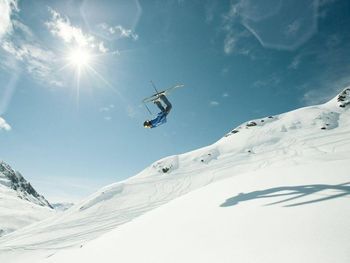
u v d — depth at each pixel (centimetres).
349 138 6431
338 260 315
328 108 9700
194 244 475
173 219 648
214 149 8525
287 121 9038
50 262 737
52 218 6462
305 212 464
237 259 384
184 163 8094
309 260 331
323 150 5947
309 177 662
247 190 691
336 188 540
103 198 6506
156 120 1171
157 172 7888
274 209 516
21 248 4159
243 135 9019
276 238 408
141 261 485
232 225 500
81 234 4612
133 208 5769
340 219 407
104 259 565
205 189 846
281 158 6400
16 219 10275
